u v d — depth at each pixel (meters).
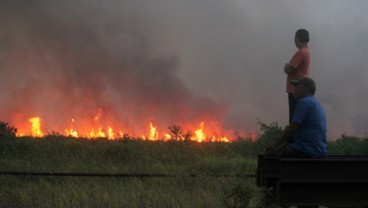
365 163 5.50
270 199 6.04
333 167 5.47
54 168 10.11
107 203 8.03
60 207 7.69
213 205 7.89
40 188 8.66
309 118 6.32
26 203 8.01
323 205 5.46
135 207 7.89
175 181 9.19
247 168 10.11
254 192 6.08
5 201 8.16
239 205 6.55
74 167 10.16
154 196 8.25
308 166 5.45
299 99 6.59
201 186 8.89
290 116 8.14
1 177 9.15
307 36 8.15
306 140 6.30
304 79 6.57
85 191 8.44
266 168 6.09
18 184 9.06
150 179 9.30
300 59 8.06
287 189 5.43
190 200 8.16
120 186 8.73
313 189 5.46
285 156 6.34
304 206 5.48
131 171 10.01
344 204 5.50
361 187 5.52
